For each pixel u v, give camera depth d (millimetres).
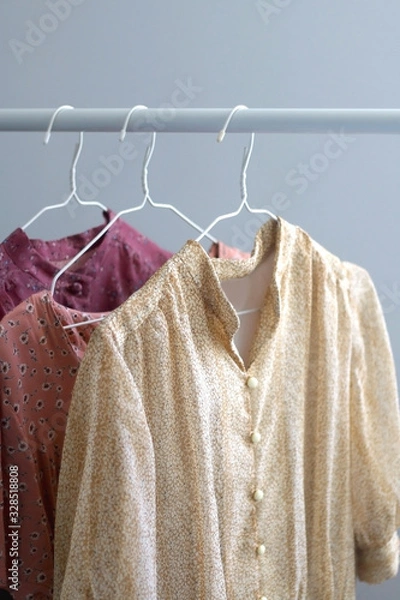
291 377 954
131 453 769
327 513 989
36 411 906
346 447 1013
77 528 780
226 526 876
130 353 799
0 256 1013
